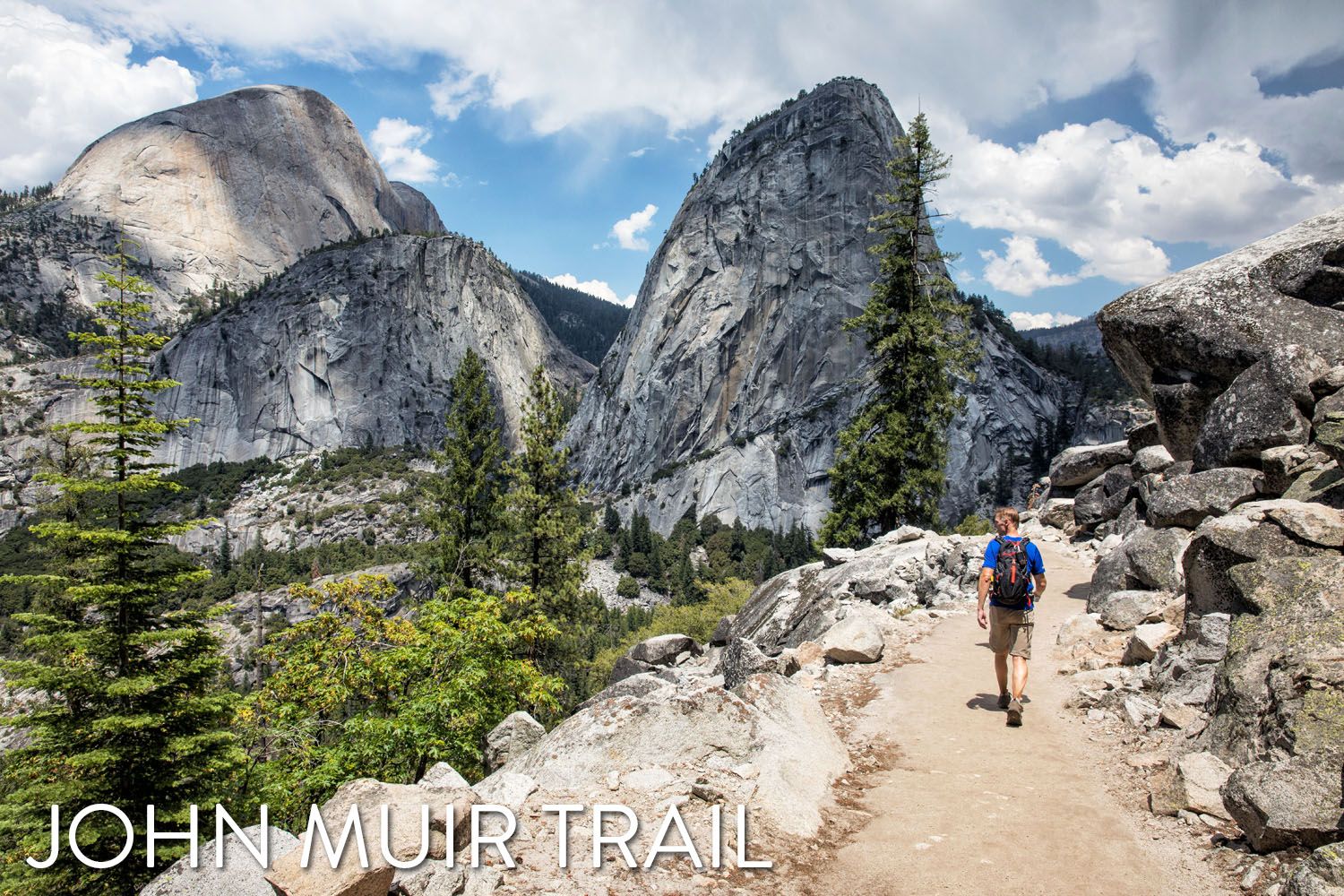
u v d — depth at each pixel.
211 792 12.82
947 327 30.80
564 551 31.75
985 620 8.30
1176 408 14.02
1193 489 11.47
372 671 15.77
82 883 11.23
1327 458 10.09
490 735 10.76
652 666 19.27
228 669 14.23
